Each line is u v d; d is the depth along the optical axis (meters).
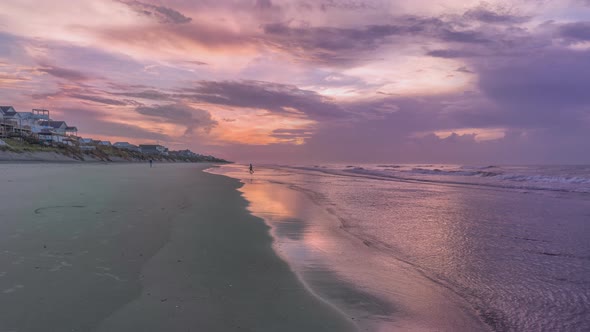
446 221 11.77
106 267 5.59
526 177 38.59
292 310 4.53
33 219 8.87
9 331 3.47
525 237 9.44
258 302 4.71
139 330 3.65
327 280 5.92
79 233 7.68
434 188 25.98
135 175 34.38
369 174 54.16
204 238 8.09
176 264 6.03
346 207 15.09
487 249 8.12
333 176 46.81
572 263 7.07
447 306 5.02
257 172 61.94
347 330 4.08
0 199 12.23
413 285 5.82
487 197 19.58
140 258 6.18
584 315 4.76
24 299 4.23
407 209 14.61
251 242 8.09
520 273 6.47
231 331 3.82
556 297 5.38
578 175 39.91
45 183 19.53
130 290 4.73
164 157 183.25
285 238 8.95
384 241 8.88
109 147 124.00
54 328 3.58
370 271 6.49
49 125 103.19
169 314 4.10
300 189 24.33
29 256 5.88
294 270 6.25
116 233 7.90
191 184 25.14
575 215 13.19
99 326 3.68
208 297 4.72
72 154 84.69
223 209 13.11
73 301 4.27
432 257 7.50
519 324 4.52
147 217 10.12
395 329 4.26
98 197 14.01
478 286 5.82
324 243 8.56
